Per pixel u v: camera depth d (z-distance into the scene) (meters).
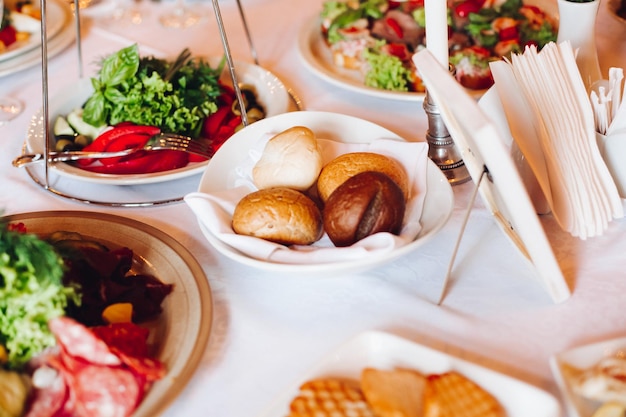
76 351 0.68
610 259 0.80
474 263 0.81
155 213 0.91
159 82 1.01
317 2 1.35
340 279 0.80
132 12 1.36
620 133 0.81
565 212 0.78
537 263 0.74
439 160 0.91
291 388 0.68
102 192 0.95
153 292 0.77
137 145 0.97
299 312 0.77
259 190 0.82
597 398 0.65
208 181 0.88
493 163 0.67
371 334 0.71
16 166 0.97
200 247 0.85
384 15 1.20
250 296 0.79
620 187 0.83
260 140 0.89
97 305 0.76
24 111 1.11
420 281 0.80
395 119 1.03
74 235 0.82
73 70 1.20
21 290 0.70
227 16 1.33
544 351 0.72
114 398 0.67
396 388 0.66
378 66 1.09
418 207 0.82
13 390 0.67
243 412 0.70
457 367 0.68
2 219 0.83
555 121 0.80
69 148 1.00
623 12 1.19
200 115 1.02
